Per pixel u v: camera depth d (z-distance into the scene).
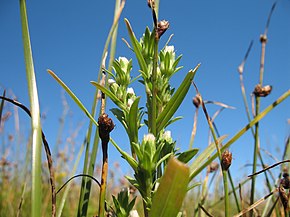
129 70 0.12
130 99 0.12
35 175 0.09
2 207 0.33
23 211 0.33
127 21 0.12
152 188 0.12
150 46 0.12
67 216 0.32
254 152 0.18
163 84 0.12
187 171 0.09
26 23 0.10
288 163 0.19
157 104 0.12
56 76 0.11
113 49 0.15
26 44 0.10
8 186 0.37
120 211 0.11
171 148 0.12
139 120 0.12
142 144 0.11
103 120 0.10
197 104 0.21
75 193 0.38
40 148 0.09
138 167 0.11
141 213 0.33
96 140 0.14
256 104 0.18
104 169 0.10
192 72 0.11
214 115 0.21
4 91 0.15
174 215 0.09
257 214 0.18
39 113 0.10
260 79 0.18
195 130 0.20
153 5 0.11
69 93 0.11
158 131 0.12
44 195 0.30
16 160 0.39
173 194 0.09
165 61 0.12
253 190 0.17
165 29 0.11
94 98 0.15
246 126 0.11
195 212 0.20
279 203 0.18
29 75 0.10
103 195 0.10
